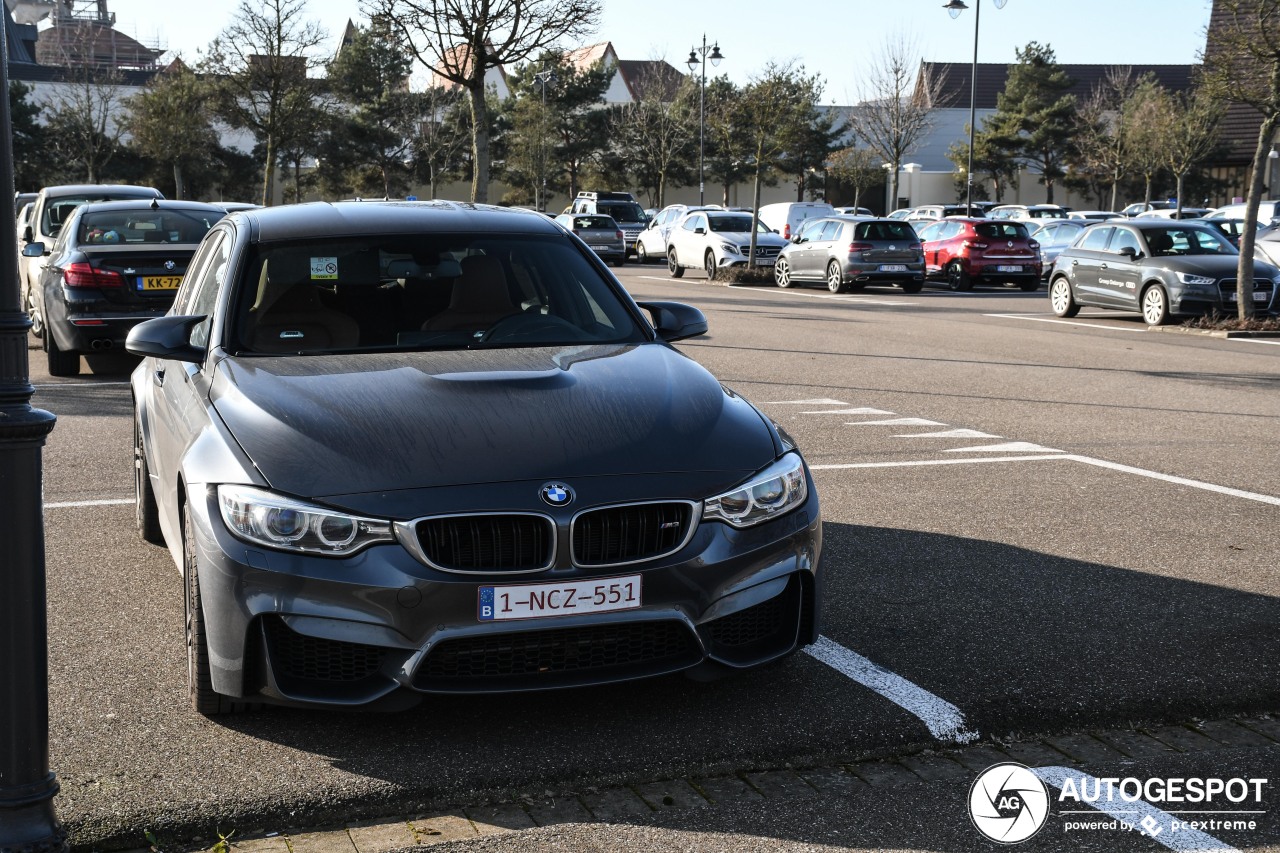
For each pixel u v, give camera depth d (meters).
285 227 5.12
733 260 29.84
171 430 4.54
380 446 3.73
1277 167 56.69
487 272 4.99
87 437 9.00
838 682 4.29
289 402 3.97
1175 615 5.07
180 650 4.62
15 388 2.75
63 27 68.81
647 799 3.47
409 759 3.66
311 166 68.44
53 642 4.70
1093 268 19.80
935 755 3.79
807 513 4.05
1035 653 4.61
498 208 5.68
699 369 4.60
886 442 9.01
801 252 27.45
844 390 11.77
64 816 3.28
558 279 5.11
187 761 3.63
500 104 69.94
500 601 3.56
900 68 51.50
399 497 3.57
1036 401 11.12
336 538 3.54
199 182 59.78
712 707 4.06
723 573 3.79
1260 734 3.97
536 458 3.73
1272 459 8.45
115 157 58.44
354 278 4.88
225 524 3.65
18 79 59.81
